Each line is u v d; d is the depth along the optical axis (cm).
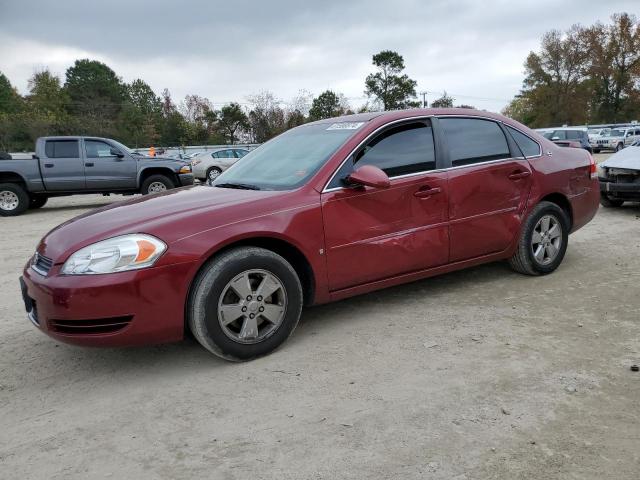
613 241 670
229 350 341
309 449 254
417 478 230
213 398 307
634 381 304
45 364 367
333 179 384
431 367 331
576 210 529
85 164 1280
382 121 420
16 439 276
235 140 5678
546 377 312
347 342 376
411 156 423
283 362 349
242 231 341
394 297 468
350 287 394
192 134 5644
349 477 233
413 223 415
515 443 251
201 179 2253
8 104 7044
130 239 321
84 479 241
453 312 425
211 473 241
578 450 244
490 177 457
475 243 454
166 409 298
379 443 256
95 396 319
